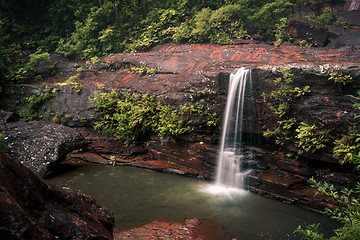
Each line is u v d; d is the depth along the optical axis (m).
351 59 10.85
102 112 14.60
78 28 20.09
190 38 18.34
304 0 19.48
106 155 13.78
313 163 9.66
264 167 10.40
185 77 13.83
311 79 9.34
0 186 2.07
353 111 8.50
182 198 9.56
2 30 20.36
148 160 13.20
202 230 7.40
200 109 12.08
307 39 15.09
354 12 18.03
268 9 16.86
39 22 22.66
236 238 7.09
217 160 11.20
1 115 12.69
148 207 8.86
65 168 12.49
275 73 10.05
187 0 19.36
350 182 8.68
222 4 18.95
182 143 12.41
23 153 11.52
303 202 8.85
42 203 2.61
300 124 9.59
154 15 20.00
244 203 9.19
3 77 16.88
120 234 6.89
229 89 11.34
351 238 3.46
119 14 20.55
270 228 7.62
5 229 1.84
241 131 11.11
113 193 9.93
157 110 13.44
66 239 2.59
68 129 12.92
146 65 16.38
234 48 15.73
